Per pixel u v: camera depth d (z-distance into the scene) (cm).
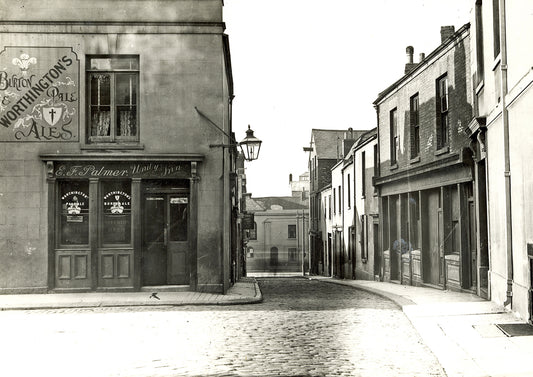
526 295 999
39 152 1523
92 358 773
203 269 1539
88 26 1545
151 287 1540
